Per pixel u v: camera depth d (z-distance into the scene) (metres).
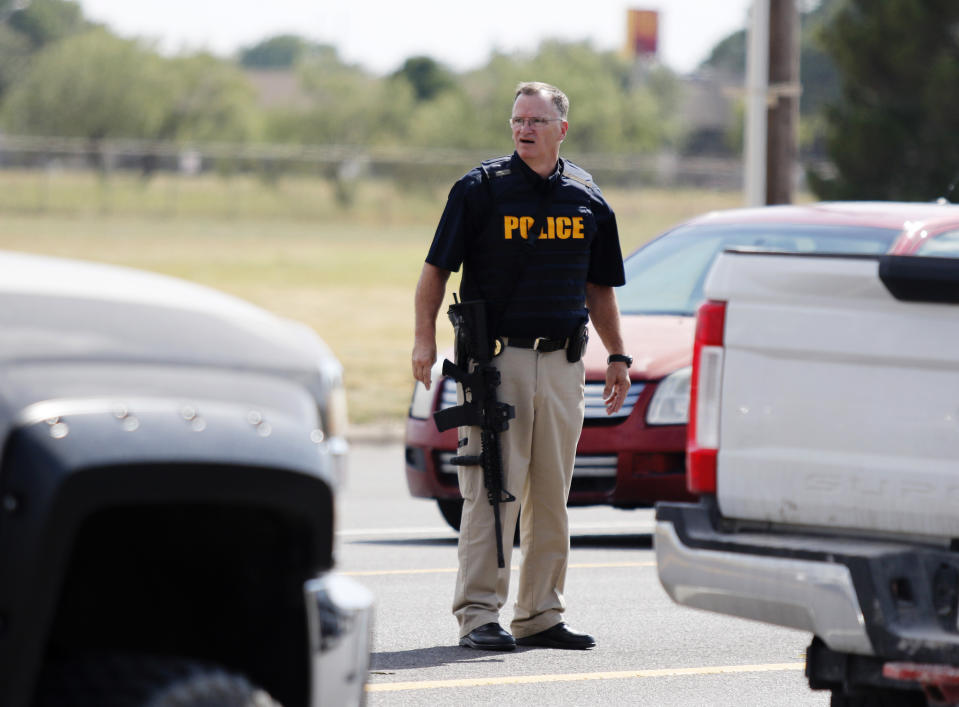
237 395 10.65
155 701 9.93
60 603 11.34
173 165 184.50
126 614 11.55
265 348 11.02
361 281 113.56
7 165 181.38
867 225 31.33
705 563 15.60
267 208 185.75
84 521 11.18
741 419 15.74
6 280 10.44
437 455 31.23
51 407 9.89
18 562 9.60
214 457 10.22
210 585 11.62
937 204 32.19
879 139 94.81
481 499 22.61
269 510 10.89
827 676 15.31
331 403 11.27
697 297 32.97
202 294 11.56
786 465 15.46
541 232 22.06
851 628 14.52
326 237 163.12
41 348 10.12
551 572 23.00
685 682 21.02
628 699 20.02
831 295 15.24
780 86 59.91
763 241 32.62
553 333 22.23
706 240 34.09
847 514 15.20
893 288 14.91
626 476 29.83
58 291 10.45
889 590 14.52
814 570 14.73
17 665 9.62
